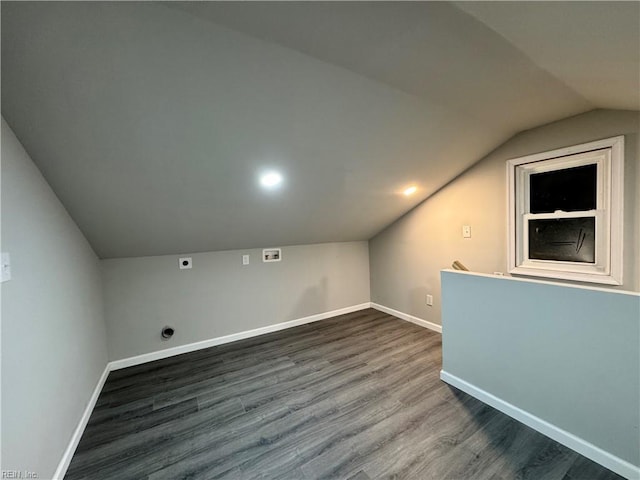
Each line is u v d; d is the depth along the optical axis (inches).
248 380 98.0
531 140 97.3
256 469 61.4
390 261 161.3
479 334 81.7
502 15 38.5
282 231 128.8
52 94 49.8
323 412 79.7
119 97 53.4
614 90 62.8
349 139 80.8
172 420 78.0
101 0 37.7
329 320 157.9
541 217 96.4
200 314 125.3
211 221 104.6
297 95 62.1
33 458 50.9
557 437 66.1
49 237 65.4
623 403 56.5
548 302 66.6
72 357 72.5
